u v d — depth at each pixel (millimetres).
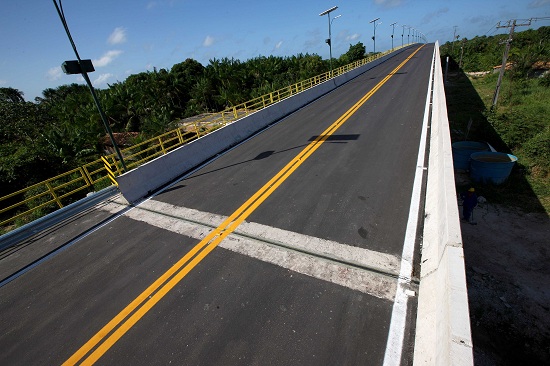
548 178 10617
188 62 61438
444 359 2195
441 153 6000
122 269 5230
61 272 5453
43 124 33469
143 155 22000
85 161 22359
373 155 8750
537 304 6094
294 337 3529
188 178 9195
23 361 3770
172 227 6387
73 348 3824
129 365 3492
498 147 14312
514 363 5121
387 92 18609
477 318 5945
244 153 10820
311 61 55969
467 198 8609
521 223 8586
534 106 19875
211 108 51344
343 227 5477
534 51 40719
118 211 7668
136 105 42344
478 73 42531
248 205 6781
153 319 4062
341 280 4285
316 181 7523
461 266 2779
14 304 4820
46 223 7328
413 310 3660
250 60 62875
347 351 3289
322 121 13734
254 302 4102
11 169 18109
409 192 6395
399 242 4887
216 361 3379
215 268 4883
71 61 7055
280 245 5219
